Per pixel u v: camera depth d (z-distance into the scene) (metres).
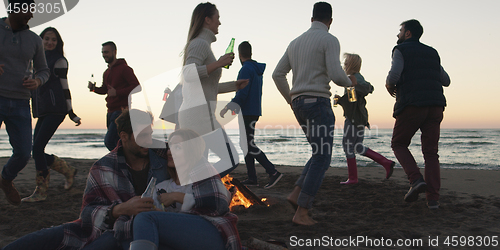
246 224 3.08
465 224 3.11
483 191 4.78
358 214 3.50
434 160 3.68
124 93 4.44
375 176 6.31
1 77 3.09
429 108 3.62
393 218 3.31
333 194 4.57
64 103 3.98
